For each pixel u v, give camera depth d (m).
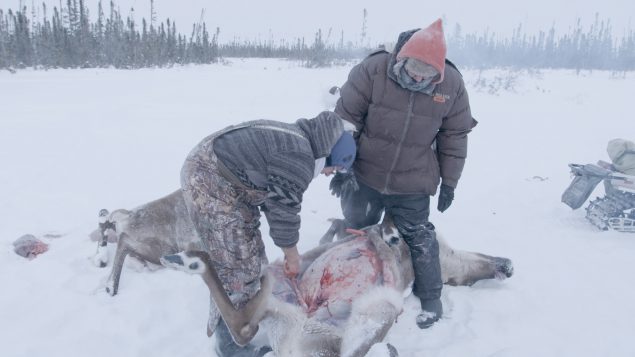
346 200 4.21
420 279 3.87
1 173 6.83
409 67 3.41
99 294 3.99
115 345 3.44
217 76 21.39
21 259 4.49
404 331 3.72
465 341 3.61
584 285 4.41
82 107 11.90
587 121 12.51
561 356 3.50
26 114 10.78
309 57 33.00
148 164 7.53
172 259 2.97
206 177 2.96
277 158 2.88
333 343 3.16
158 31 34.34
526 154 8.98
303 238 4.98
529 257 4.89
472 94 16.86
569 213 6.03
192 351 3.41
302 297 3.46
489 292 4.27
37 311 3.75
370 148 3.79
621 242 5.24
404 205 3.86
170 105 12.61
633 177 5.41
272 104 13.00
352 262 3.51
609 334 3.75
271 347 3.31
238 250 3.03
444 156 3.92
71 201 5.88
